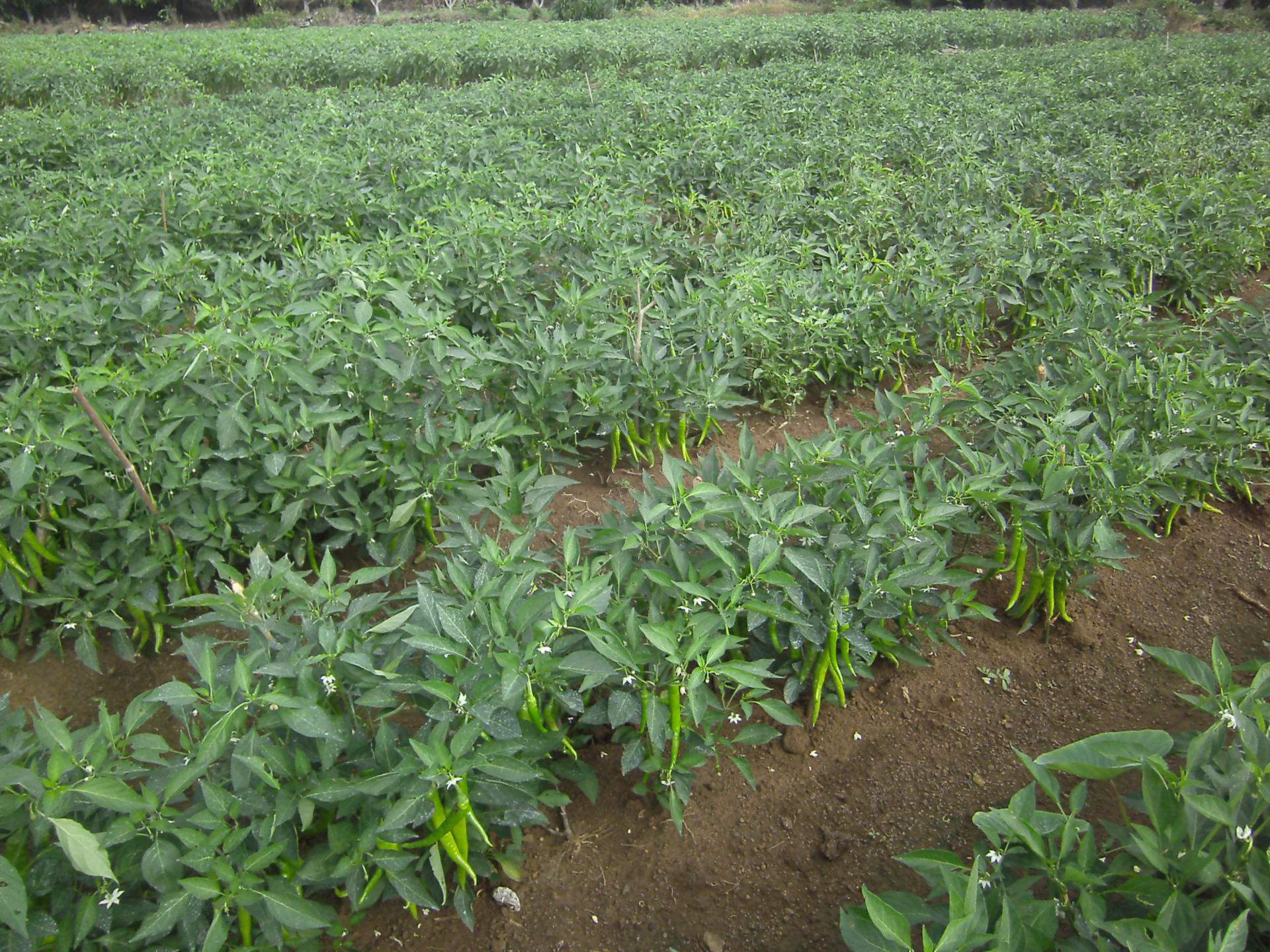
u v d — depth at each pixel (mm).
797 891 2873
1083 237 6660
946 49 20469
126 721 2543
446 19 36188
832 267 6227
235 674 2482
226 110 11656
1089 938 2049
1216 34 22875
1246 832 1990
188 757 2455
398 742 2760
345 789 2369
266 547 4082
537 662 2617
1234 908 2094
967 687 3598
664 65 16469
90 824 2412
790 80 13555
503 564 3031
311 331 4539
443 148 8992
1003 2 32062
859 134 9625
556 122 10516
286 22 33719
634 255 6176
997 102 11719
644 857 2996
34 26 34000
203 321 5027
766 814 3127
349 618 2803
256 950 2359
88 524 3848
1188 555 4332
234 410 3953
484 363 4605
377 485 4336
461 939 2768
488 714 2432
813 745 3357
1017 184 8422
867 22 22766
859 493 3426
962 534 4195
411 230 6637
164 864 2264
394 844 2461
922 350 6191
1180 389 4508
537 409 4621
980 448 4668
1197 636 3814
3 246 6129
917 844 2982
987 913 2066
